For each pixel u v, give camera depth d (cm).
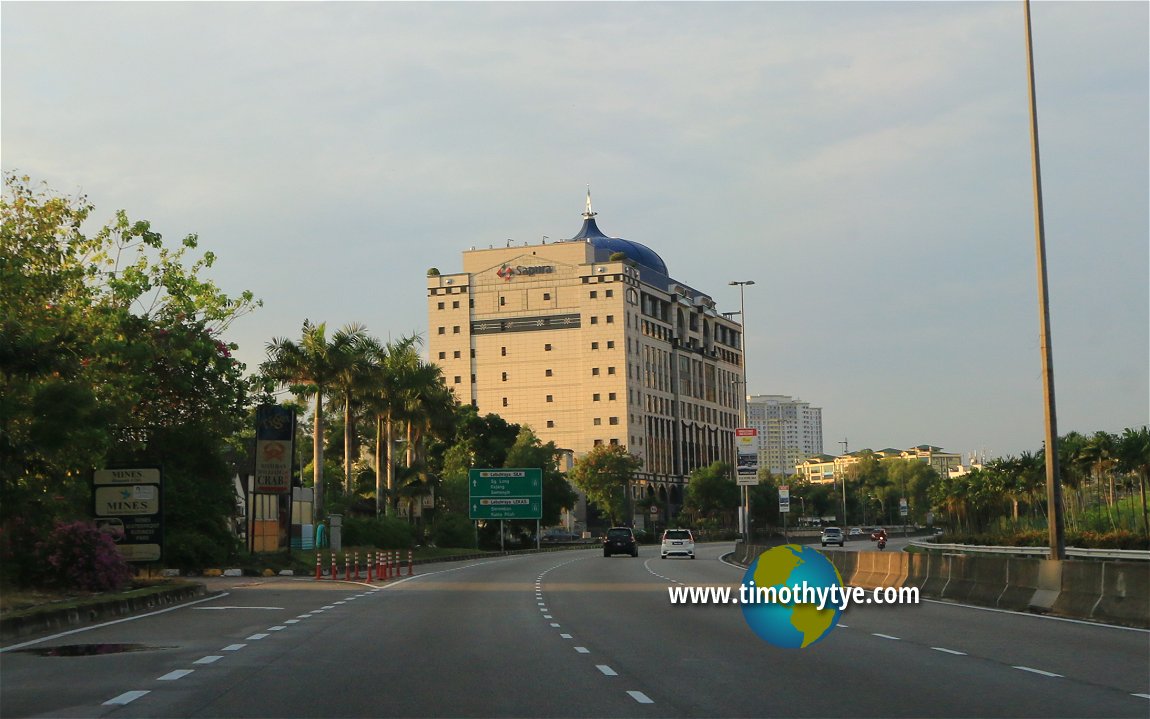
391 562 5078
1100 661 1519
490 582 4144
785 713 1105
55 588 3000
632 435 16425
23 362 2833
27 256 3638
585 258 16712
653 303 17712
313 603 2944
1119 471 7694
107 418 3142
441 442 12575
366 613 2555
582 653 1669
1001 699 1188
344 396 6912
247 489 6388
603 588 3662
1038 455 9125
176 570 4756
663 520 17262
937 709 1124
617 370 16262
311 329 6650
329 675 1405
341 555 6028
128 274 4381
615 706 1151
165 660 1571
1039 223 2727
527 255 16850
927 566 3055
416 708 1138
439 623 2256
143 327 4469
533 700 1191
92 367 3769
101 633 2019
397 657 1616
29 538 3042
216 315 4694
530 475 9350
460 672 1438
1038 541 7119
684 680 1355
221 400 4806
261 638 1919
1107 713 1096
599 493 14325
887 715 1091
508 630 2086
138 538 3538
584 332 16438
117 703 1162
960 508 11531
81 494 3678
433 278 17088
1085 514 8425
